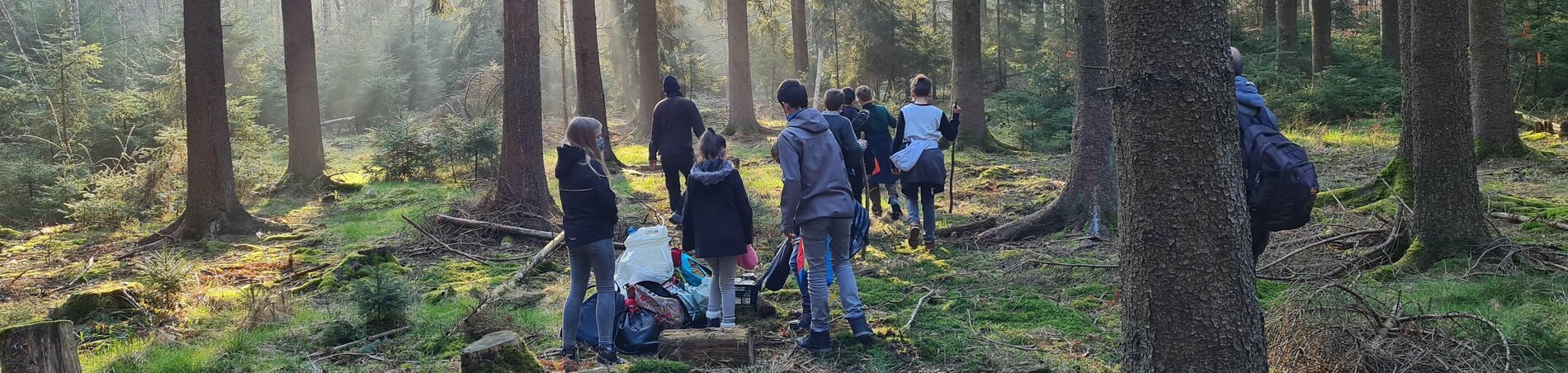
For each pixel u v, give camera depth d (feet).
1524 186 32.42
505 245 29.35
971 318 18.04
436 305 21.01
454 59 112.68
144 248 31.91
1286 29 70.64
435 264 26.78
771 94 120.16
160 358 16.87
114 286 21.15
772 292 20.65
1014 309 18.69
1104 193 26.61
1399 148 27.07
